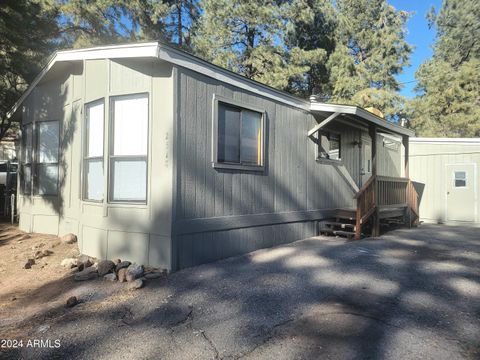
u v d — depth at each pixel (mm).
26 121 9477
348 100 21719
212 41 19859
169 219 5367
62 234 8070
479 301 4324
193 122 5688
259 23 19203
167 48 5320
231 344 3365
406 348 3232
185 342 3422
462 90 20234
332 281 5047
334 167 9516
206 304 4285
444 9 28125
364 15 26281
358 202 8203
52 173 8484
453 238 8539
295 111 8039
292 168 7902
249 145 6797
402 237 8641
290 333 3539
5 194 11609
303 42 22344
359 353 3150
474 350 3201
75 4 14758
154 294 4625
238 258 6273
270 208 7238
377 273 5414
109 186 6000
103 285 5008
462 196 11922
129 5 17734
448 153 12250
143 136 5750
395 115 22531
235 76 6426
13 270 5824
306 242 7828
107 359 3160
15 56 10977
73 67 7727
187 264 5609
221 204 6148
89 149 6590
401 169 13609
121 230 5836
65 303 4426
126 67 5898
